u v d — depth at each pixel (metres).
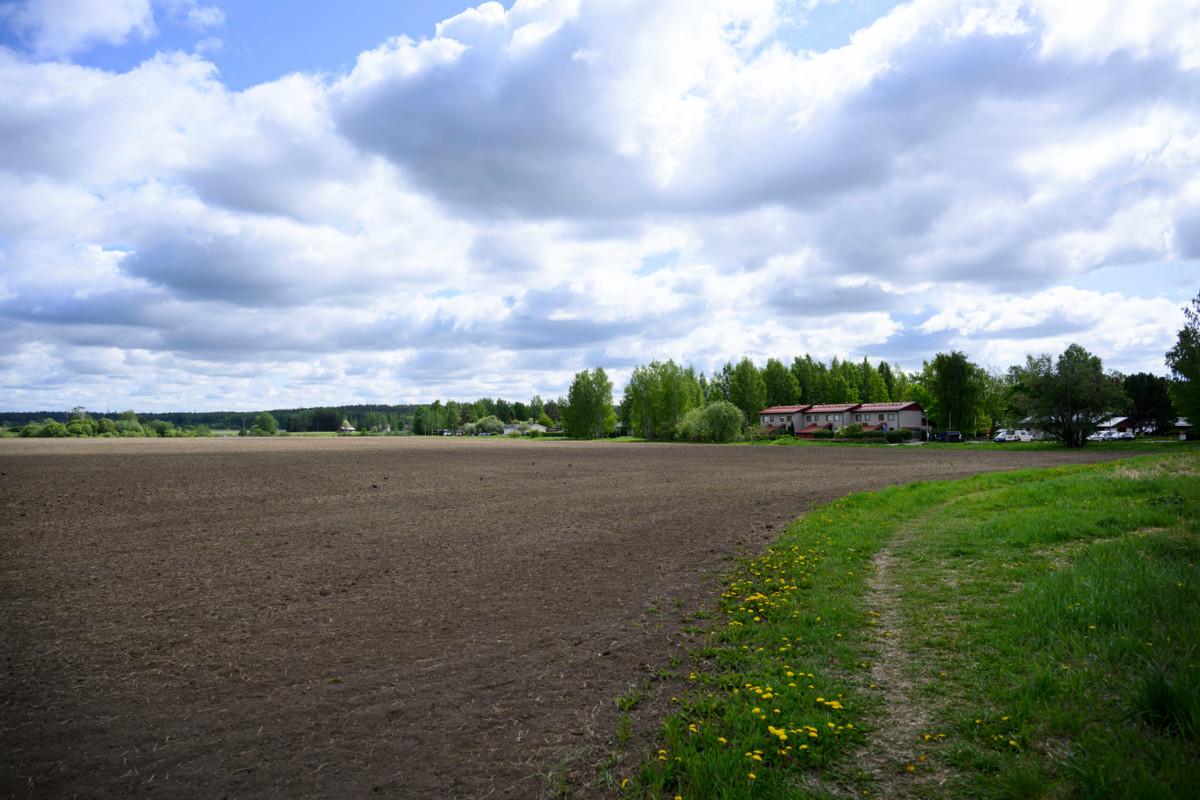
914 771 4.73
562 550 14.24
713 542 14.94
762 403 127.50
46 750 5.54
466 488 27.89
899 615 8.40
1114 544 10.27
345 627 8.93
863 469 38.53
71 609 9.85
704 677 6.75
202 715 6.21
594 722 5.91
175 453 54.19
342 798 4.77
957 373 103.69
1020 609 7.72
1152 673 5.18
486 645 8.15
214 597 10.52
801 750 5.07
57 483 28.59
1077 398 61.88
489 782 4.95
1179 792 3.96
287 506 21.88
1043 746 4.86
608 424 141.75
